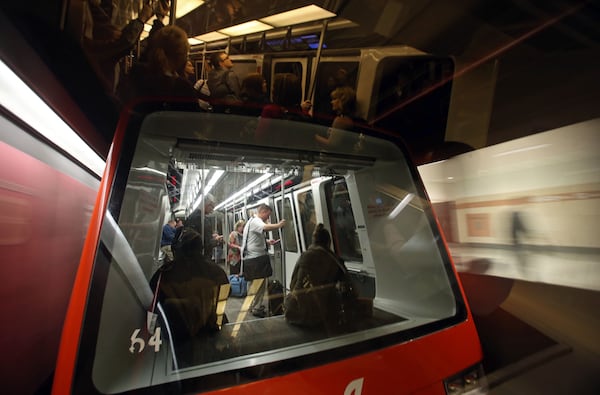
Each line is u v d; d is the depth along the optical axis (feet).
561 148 10.03
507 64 15.30
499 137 15.58
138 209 4.30
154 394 3.35
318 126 5.98
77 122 10.64
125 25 11.47
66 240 11.40
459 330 5.11
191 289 4.71
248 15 14.73
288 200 14.07
